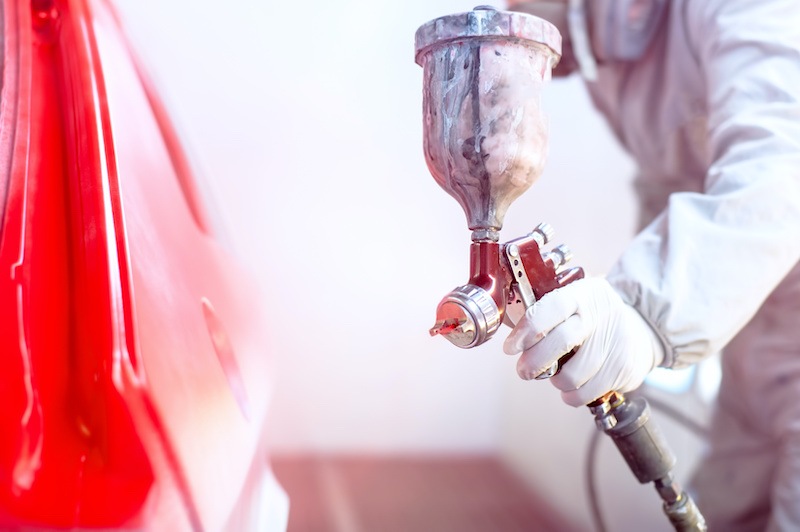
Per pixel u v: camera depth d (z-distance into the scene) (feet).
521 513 5.82
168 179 2.22
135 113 2.21
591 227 6.26
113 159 1.57
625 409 1.68
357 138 8.84
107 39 2.33
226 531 1.60
